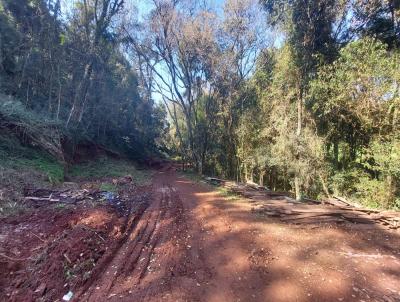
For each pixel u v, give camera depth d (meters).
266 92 15.80
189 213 8.32
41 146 11.48
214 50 19.77
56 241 4.86
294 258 5.29
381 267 5.02
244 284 4.36
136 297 3.85
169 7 20.41
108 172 15.18
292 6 11.12
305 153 11.05
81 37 16.16
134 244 5.60
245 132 17.31
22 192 7.29
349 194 10.77
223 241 6.10
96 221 5.97
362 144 10.89
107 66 19.84
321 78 10.91
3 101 10.46
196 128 24.50
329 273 4.73
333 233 6.67
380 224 7.20
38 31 14.55
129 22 21.48
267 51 17.91
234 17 19.31
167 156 44.22
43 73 15.15
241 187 12.98
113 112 24.30
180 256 5.23
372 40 9.66
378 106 9.44
